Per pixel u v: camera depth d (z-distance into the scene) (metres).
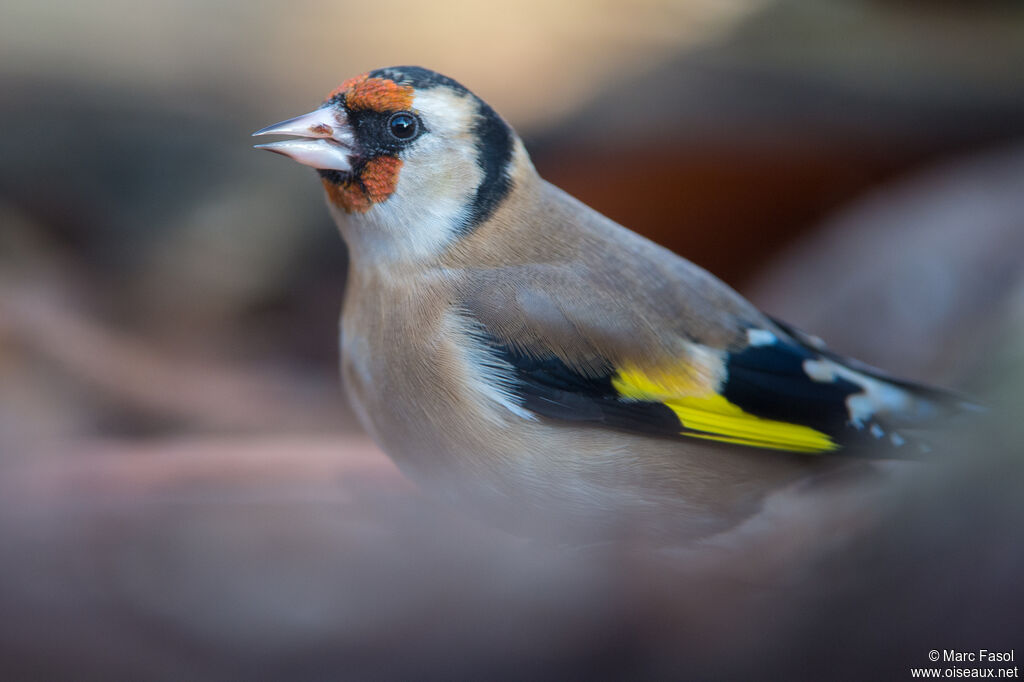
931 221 1.91
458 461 1.81
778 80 2.14
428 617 1.76
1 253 1.97
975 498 1.76
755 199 2.10
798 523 1.80
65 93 2.14
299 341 2.02
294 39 2.32
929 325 1.89
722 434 1.81
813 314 1.91
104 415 1.89
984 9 2.29
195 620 1.76
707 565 1.78
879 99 2.13
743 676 1.76
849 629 1.76
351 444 1.86
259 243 2.10
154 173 2.15
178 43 2.26
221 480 1.80
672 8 2.30
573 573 1.77
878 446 1.82
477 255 1.82
